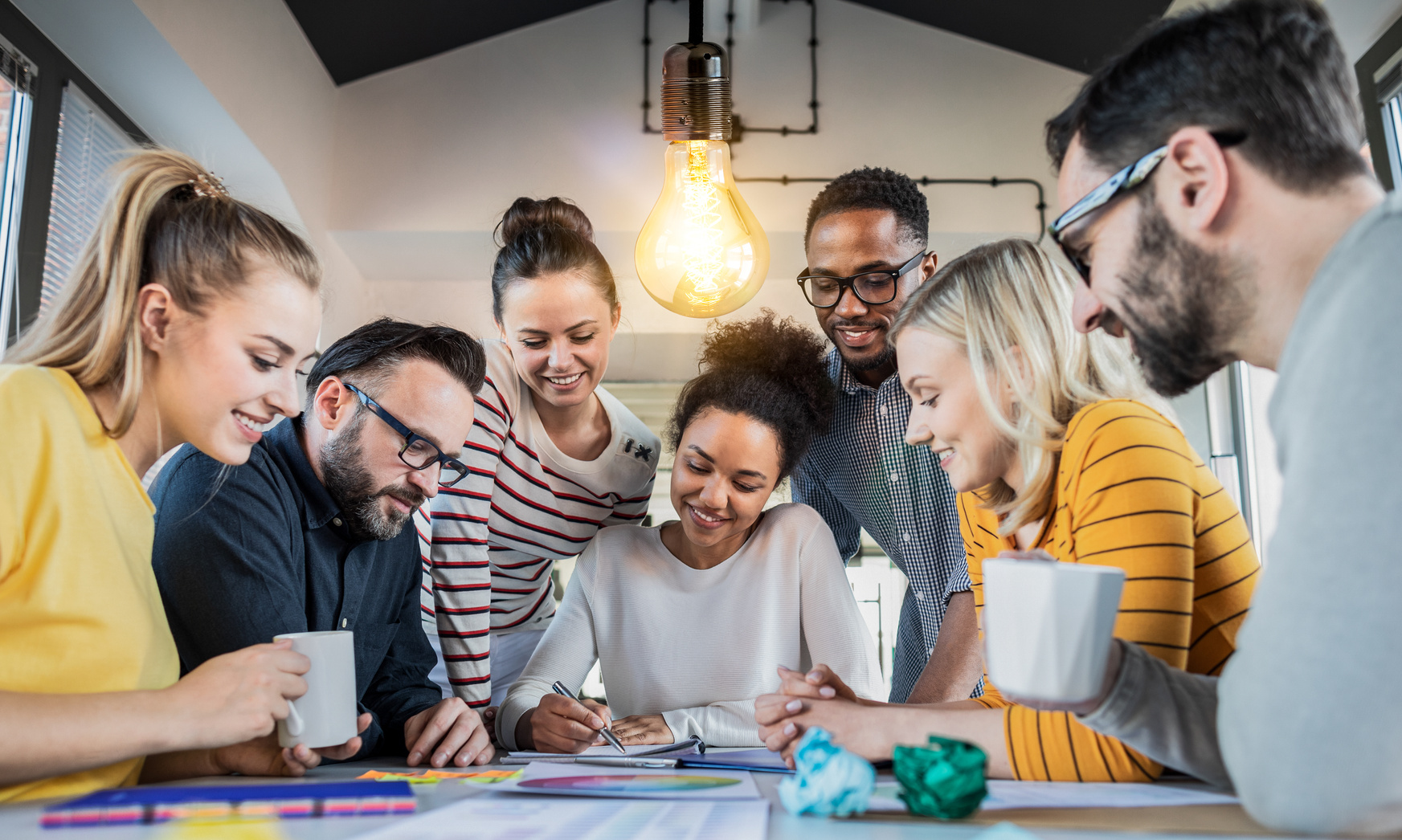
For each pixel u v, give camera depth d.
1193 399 3.23
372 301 4.01
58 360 0.91
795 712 0.98
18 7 2.29
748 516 1.53
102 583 0.86
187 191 0.97
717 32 3.78
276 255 0.99
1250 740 0.59
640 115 3.72
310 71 3.44
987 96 3.73
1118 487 0.90
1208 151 0.70
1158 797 0.75
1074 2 3.33
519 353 1.71
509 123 3.71
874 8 3.79
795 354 1.59
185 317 0.95
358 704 1.30
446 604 1.64
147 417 0.96
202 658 1.14
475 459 1.68
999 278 1.06
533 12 3.70
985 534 1.21
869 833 0.61
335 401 1.28
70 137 2.51
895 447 1.81
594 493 1.89
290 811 0.65
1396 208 0.59
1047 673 0.66
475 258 3.85
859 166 3.69
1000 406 1.05
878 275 1.74
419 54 3.70
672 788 0.78
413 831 0.60
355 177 3.65
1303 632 0.56
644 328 3.75
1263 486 3.05
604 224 3.65
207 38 2.67
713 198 1.71
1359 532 0.55
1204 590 0.95
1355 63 2.53
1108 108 0.76
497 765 1.15
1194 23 0.73
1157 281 0.75
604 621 1.60
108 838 0.58
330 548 1.31
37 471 0.83
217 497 1.18
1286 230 0.69
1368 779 0.54
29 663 0.82
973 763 0.66
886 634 3.91
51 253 2.39
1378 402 0.56
